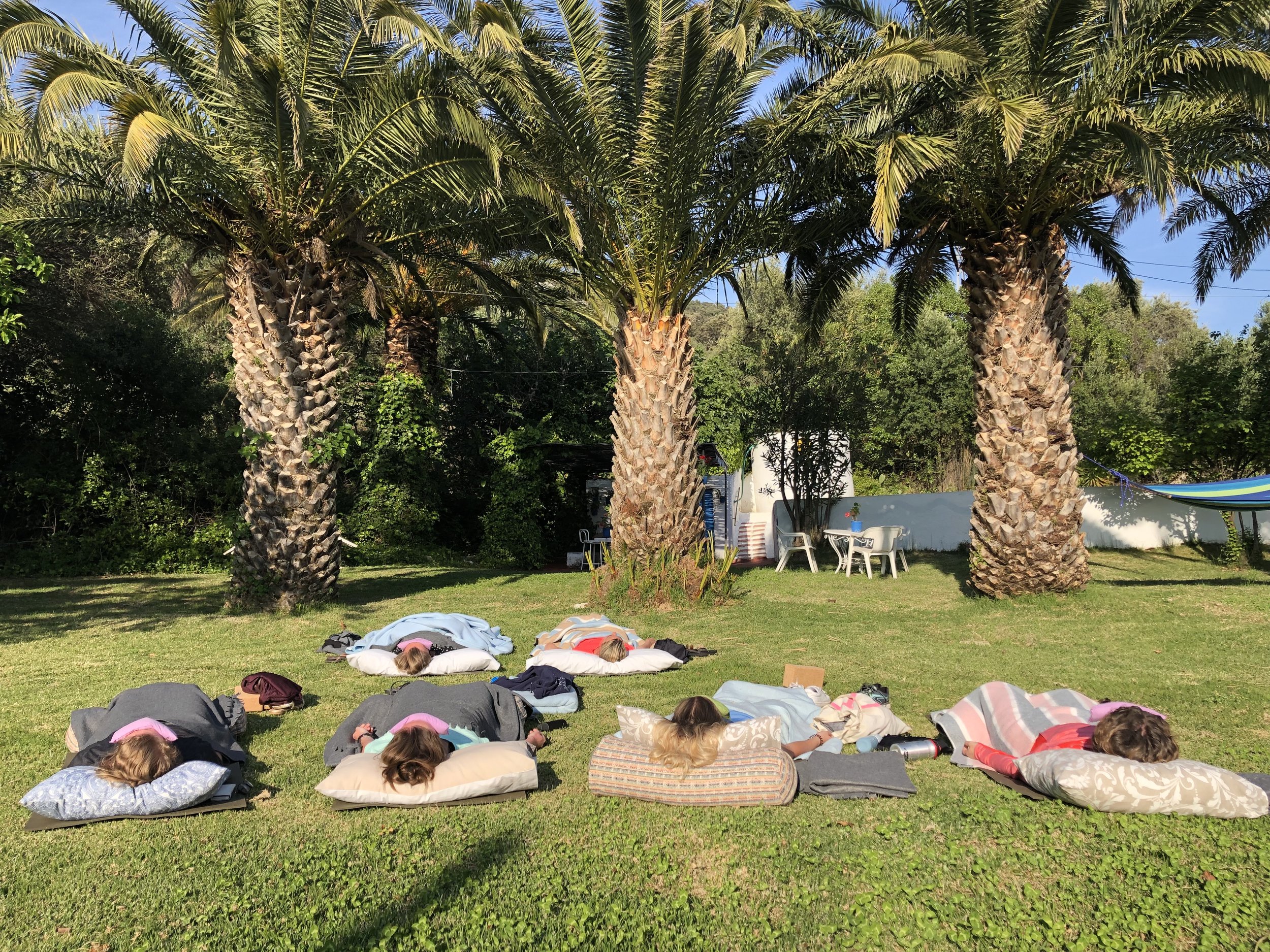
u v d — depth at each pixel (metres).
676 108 10.58
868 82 10.11
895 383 28.86
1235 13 9.18
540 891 3.95
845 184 12.31
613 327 13.14
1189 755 5.60
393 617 11.22
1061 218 11.42
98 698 7.13
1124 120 9.11
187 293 19.48
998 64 10.11
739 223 12.28
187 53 10.83
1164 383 32.31
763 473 21.09
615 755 5.13
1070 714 5.50
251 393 11.84
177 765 5.03
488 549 20.34
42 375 17.98
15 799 5.02
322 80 11.03
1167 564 16.41
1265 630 9.16
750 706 6.20
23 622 10.85
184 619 11.11
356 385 21.91
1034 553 11.12
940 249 12.91
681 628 10.44
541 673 7.05
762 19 11.11
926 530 19.64
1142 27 9.47
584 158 11.17
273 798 5.08
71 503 17.19
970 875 4.05
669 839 4.48
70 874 4.13
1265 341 17.22
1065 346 11.50
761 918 3.72
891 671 7.96
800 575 16.16
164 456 18.55
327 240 11.86
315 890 3.98
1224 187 13.22
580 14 10.59
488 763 5.06
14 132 9.55
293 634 10.08
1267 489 12.90
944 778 5.35
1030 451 11.12
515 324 24.55
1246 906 3.69
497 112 11.30
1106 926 3.61
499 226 12.74
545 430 22.39
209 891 3.97
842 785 5.03
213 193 11.12
